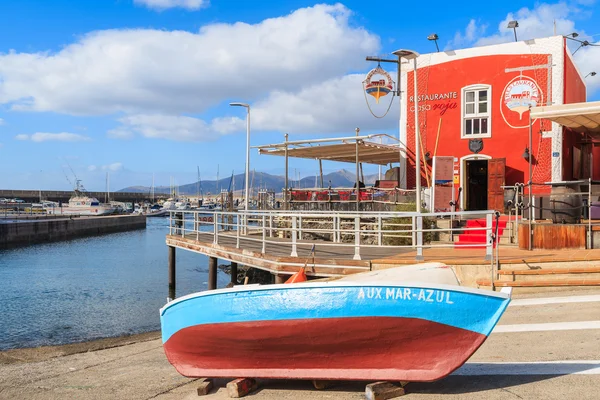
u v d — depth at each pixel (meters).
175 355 6.49
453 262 10.93
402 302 5.30
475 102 19.72
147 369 8.20
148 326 15.03
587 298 9.35
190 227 59.78
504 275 10.49
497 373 6.27
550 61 18.50
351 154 22.50
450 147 20.05
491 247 10.45
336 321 5.41
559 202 11.71
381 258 12.20
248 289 5.73
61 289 22.12
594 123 14.13
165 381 7.29
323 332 5.48
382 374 5.58
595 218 12.69
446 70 20.20
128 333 14.09
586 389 5.53
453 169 19.45
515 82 18.98
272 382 6.39
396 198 18.92
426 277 6.29
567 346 7.16
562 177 18.28
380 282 5.39
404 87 21.03
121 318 16.25
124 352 10.04
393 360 5.53
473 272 10.78
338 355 5.62
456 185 19.84
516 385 5.80
